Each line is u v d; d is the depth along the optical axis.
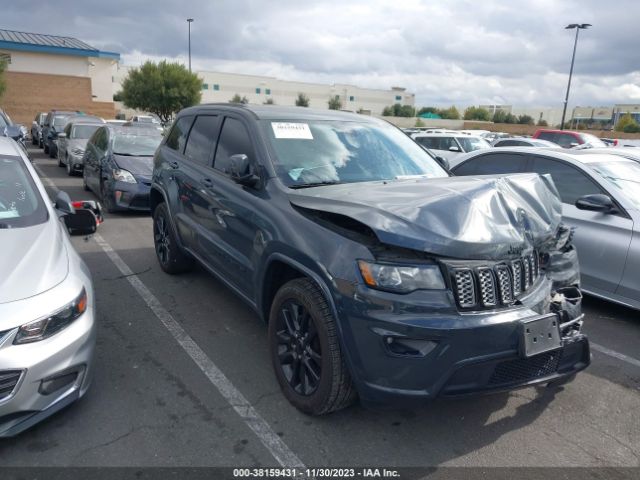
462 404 3.37
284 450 2.85
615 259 4.91
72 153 13.17
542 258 3.24
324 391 2.93
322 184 3.63
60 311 2.78
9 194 3.71
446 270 2.61
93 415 3.09
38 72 35.00
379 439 2.98
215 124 4.71
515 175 3.46
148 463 2.70
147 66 40.16
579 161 5.59
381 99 100.31
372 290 2.62
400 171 4.07
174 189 5.12
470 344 2.57
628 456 2.92
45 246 3.23
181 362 3.79
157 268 5.97
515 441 3.01
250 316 4.66
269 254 3.33
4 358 2.53
